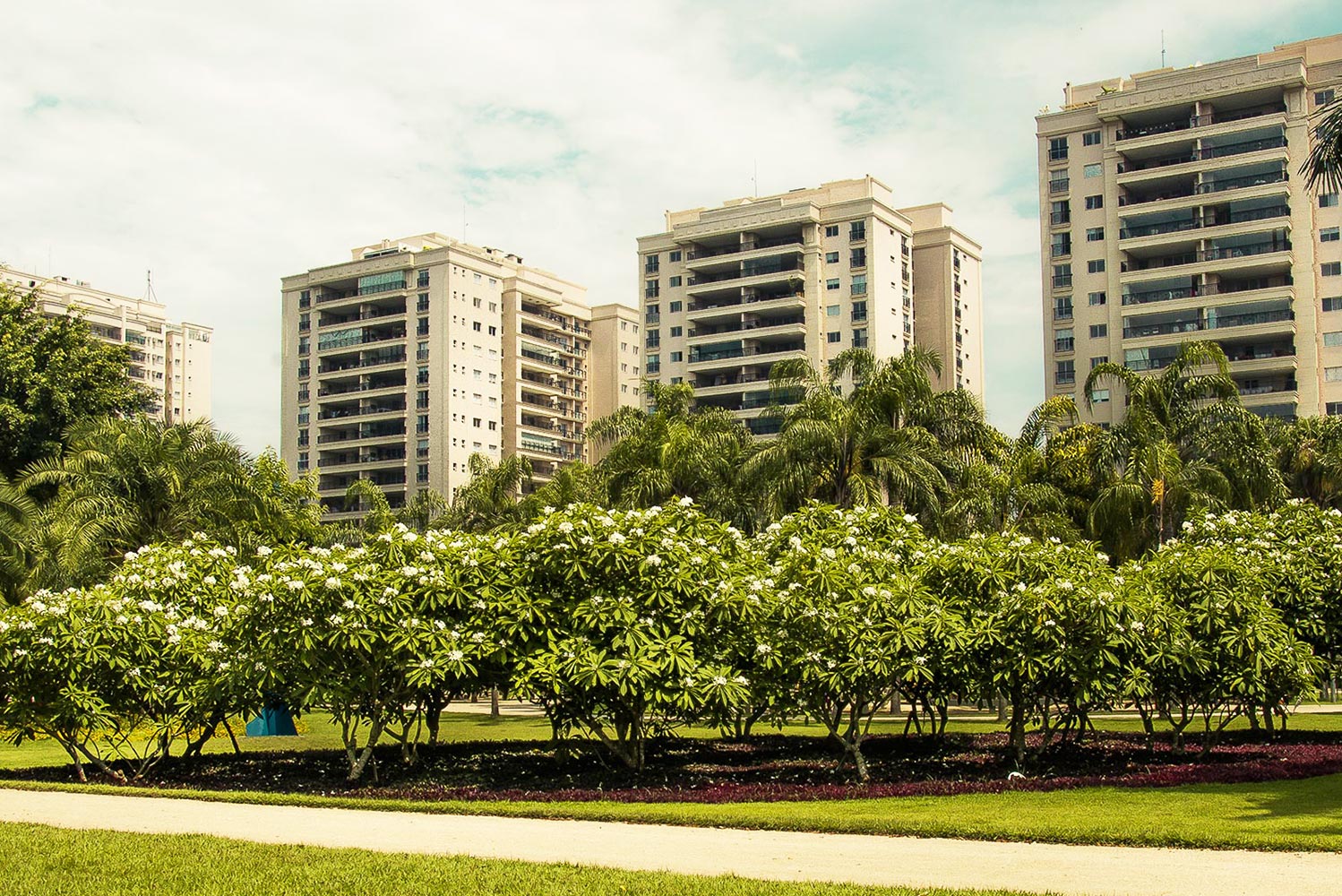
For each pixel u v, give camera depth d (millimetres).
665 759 23734
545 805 17062
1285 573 24047
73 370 48875
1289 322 70938
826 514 24578
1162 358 74250
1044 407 43469
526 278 111938
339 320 107438
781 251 90562
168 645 22250
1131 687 19922
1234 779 18453
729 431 47438
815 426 38125
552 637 19062
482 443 102875
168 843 13945
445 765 23094
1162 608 20422
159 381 130125
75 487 38594
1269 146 72938
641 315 97688
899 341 91438
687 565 19453
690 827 15242
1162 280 75188
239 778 21750
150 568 24469
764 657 19375
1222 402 41594
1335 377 70438
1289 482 50281
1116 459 41594
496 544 20547
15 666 21516
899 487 37500
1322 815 14703
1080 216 78688
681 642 18859
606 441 50938
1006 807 16172
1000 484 39656
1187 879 11273
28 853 13398
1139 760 22172
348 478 103875
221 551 25703
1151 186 77812
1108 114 77875
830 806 16812
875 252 89188
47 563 35094
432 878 11875
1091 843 13359
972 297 99375
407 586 19656
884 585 20406
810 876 11812
